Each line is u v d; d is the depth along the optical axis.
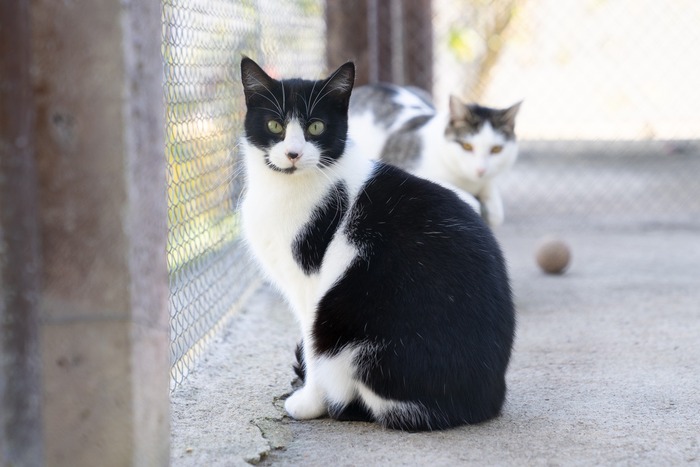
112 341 2.88
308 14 8.39
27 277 2.75
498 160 6.82
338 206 4.01
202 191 5.21
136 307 2.90
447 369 3.74
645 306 6.29
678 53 14.07
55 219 2.82
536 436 3.80
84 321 2.87
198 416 4.03
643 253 8.23
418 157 7.04
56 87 2.76
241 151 4.70
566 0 14.08
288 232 4.02
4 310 2.70
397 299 3.74
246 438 3.75
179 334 4.65
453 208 4.03
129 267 2.85
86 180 2.81
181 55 4.62
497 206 7.12
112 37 2.74
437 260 3.81
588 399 4.32
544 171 12.48
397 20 9.83
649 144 13.29
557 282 7.09
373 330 3.75
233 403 4.22
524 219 9.86
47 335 2.87
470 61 13.30
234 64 5.96
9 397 2.74
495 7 12.93
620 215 10.02
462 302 3.78
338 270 3.88
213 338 5.29
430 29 10.23
